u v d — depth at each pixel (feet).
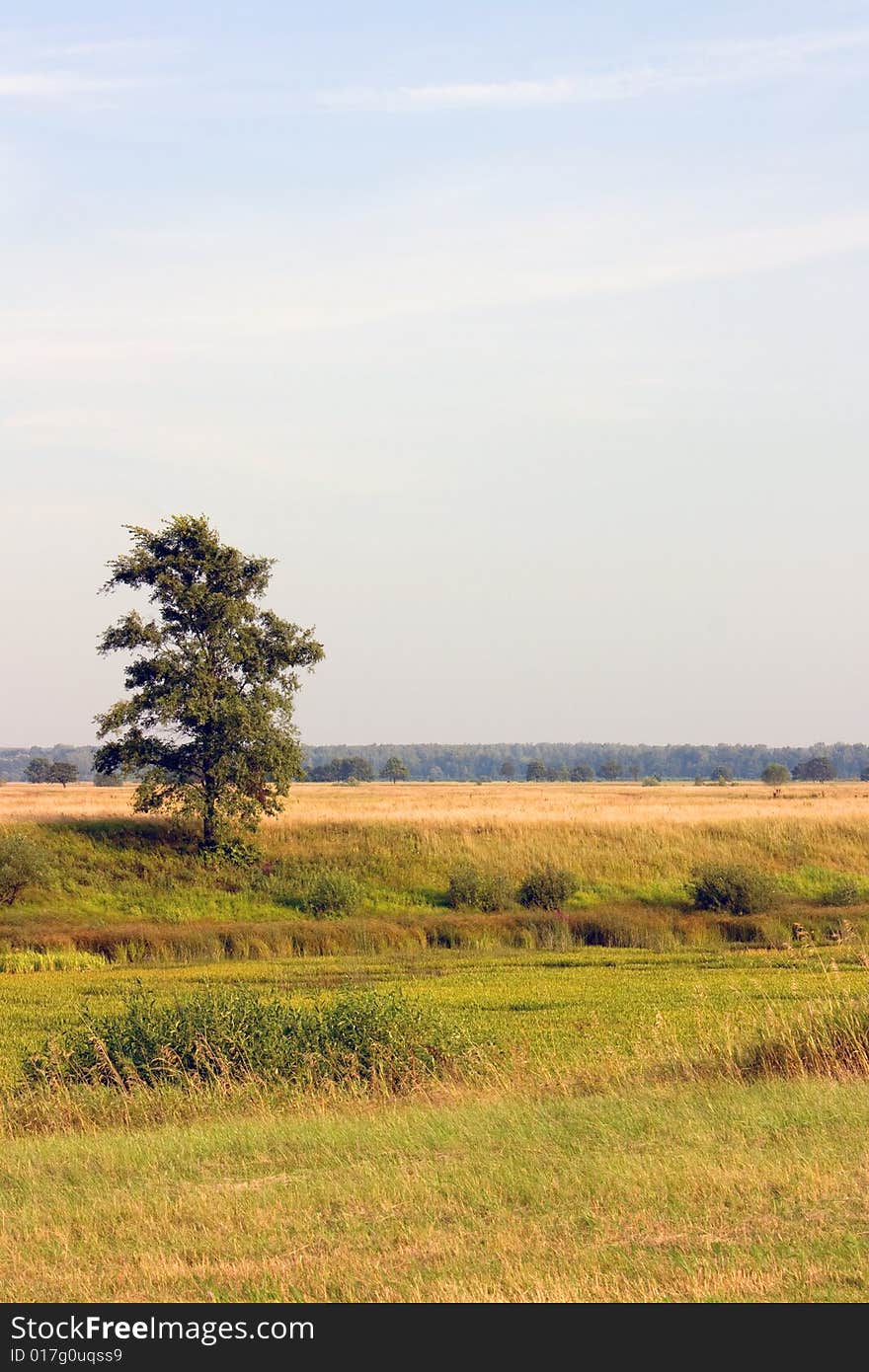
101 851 397.60
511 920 328.08
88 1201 75.46
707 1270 59.21
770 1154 76.54
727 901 356.59
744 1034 115.14
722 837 444.55
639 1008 189.37
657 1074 104.37
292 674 410.52
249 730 388.37
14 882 358.23
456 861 413.18
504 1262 62.18
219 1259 64.80
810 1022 109.40
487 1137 85.40
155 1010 121.80
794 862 426.10
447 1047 115.85
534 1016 181.27
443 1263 62.59
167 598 401.29
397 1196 72.95
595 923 323.37
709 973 240.32
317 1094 104.06
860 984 203.10
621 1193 71.00
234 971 262.88
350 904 369.50
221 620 397.60
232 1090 104.99
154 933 312.50
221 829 400.88
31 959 284.20
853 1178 71.36
